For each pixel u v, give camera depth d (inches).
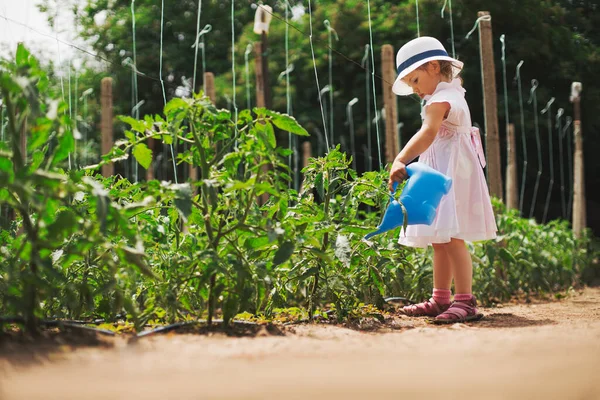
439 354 79.9
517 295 235.0
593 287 296.2
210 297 110.6
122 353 82.4
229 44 810.8
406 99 665.0
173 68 779.4
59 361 74.7
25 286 95.1
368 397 54.2
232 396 54.0
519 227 248.5
